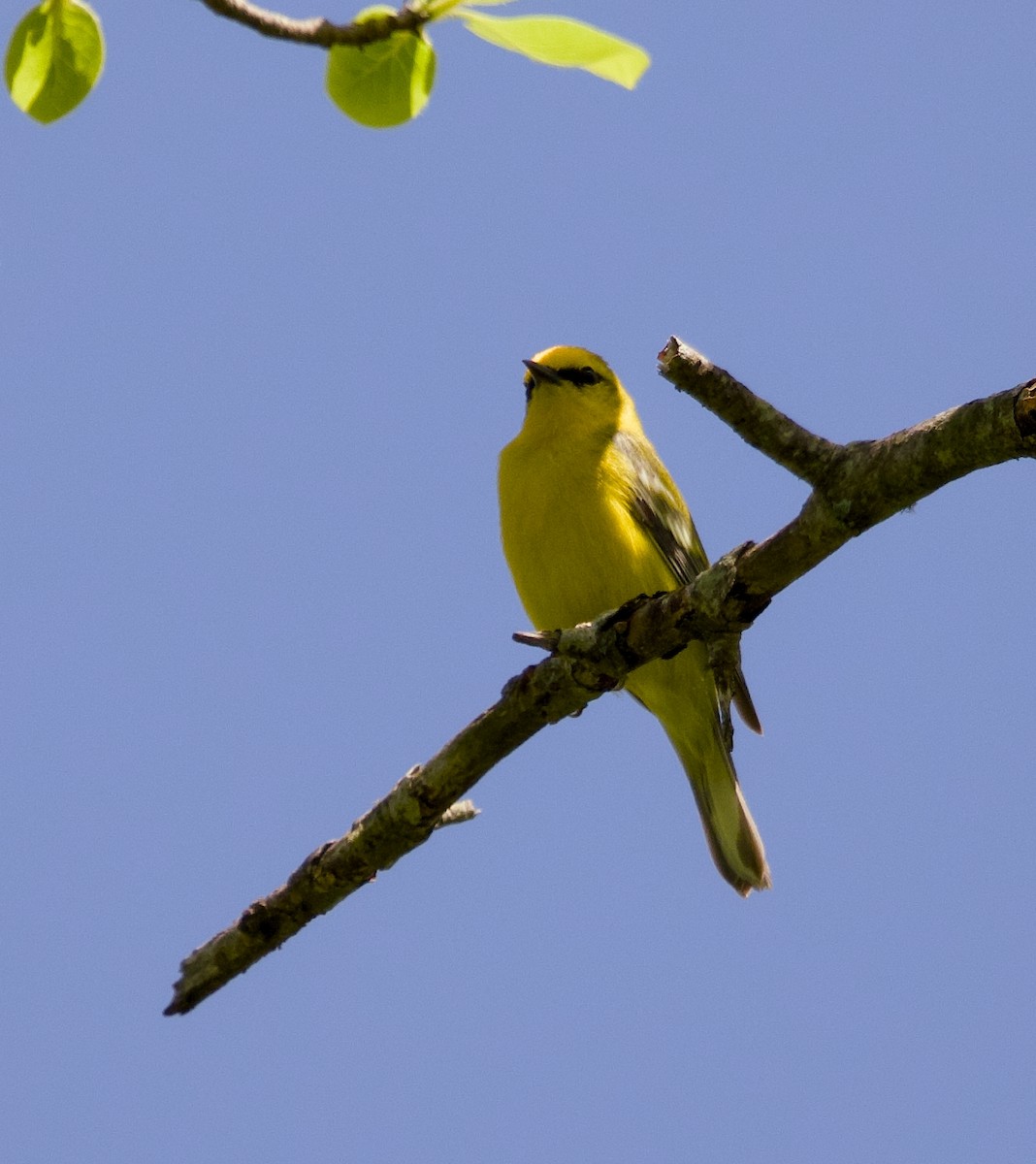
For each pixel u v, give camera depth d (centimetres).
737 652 980
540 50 786
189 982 1106
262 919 1085
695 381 892
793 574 910
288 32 825
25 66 836
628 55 780
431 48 856
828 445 878
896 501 853
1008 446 795
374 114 877
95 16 831
